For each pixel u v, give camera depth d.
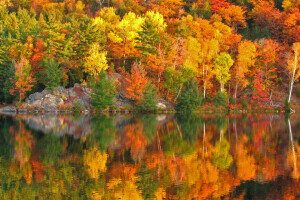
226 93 78.00
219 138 39.06
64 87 74.81
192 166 26.30
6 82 75.75
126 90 71.44
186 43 78.31
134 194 20.11
